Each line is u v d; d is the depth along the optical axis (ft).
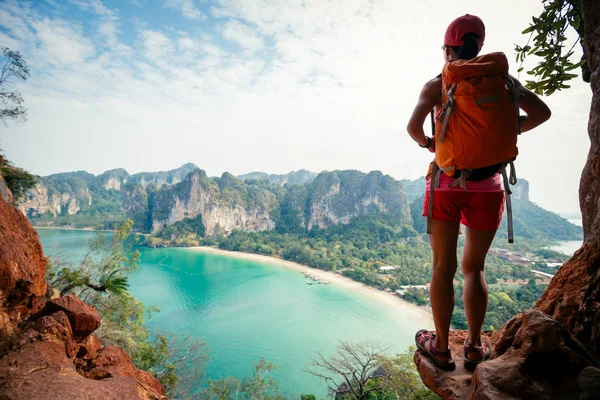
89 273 48.85
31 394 7.47
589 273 6.21
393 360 57.36
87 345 11.68
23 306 12.01
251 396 77.20
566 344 4.94
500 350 6.31
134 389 8.75
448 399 5.77
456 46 6.52
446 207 6.42
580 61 10.51
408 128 6.39
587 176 8.02
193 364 87.86
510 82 5.54
